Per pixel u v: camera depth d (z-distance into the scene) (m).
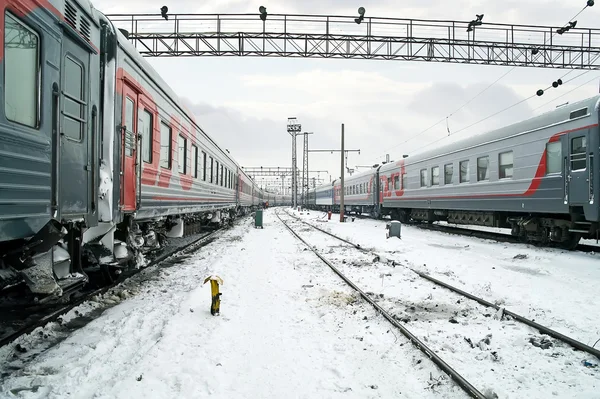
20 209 3.28
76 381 3.20
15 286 4.56
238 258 10.14
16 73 3.25
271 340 4.34
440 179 17.48
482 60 16.84
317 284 7.25
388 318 5.06
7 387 3.05
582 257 9.71
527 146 11.69
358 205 33.84
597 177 9.17
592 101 9.42
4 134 3.04
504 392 3.26
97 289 6.12
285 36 16.23
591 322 5.04
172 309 5.31
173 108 8.73
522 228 12.52
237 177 24.64
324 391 3.25
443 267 8.95
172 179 8.68
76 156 4.30
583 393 3.26
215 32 16.12
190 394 3.05
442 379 3.48
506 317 5.22
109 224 5.29
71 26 4.12
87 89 4.56
